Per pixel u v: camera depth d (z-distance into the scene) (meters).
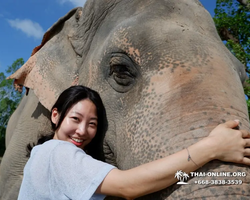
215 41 2.15
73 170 1.50
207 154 1.39
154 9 2.24
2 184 3.44
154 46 1.99
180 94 1.69
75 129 1.82
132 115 1.92
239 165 1.42
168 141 1.59
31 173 1.61
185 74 1.76
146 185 1.43
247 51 6.52
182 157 1.41
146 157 1.69
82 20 2.79
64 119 1.85
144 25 2.13
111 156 2.27
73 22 3.00
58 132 1.86
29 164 1.66
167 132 1.62
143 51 2.02
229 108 1.60
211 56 1.86
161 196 1.51
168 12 2.23
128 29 2.17
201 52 1.87
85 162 1.52
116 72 2.17
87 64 2.55
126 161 1.89
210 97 1.62
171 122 1.63
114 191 1.47
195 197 1.38
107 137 2.18
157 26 2.09
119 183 1.45
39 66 2.98
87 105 1.86
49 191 1.54
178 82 1.74
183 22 2.20
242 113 1.64
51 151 1.61
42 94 2.80
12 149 3.33
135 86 2.05
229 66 1.89
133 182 1.44
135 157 1.78
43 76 2.90
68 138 1.83
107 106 2.21
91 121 1.88
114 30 2.29
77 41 2.80
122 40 2.16
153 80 1.86
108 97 2.22
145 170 1.44
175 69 1.81
